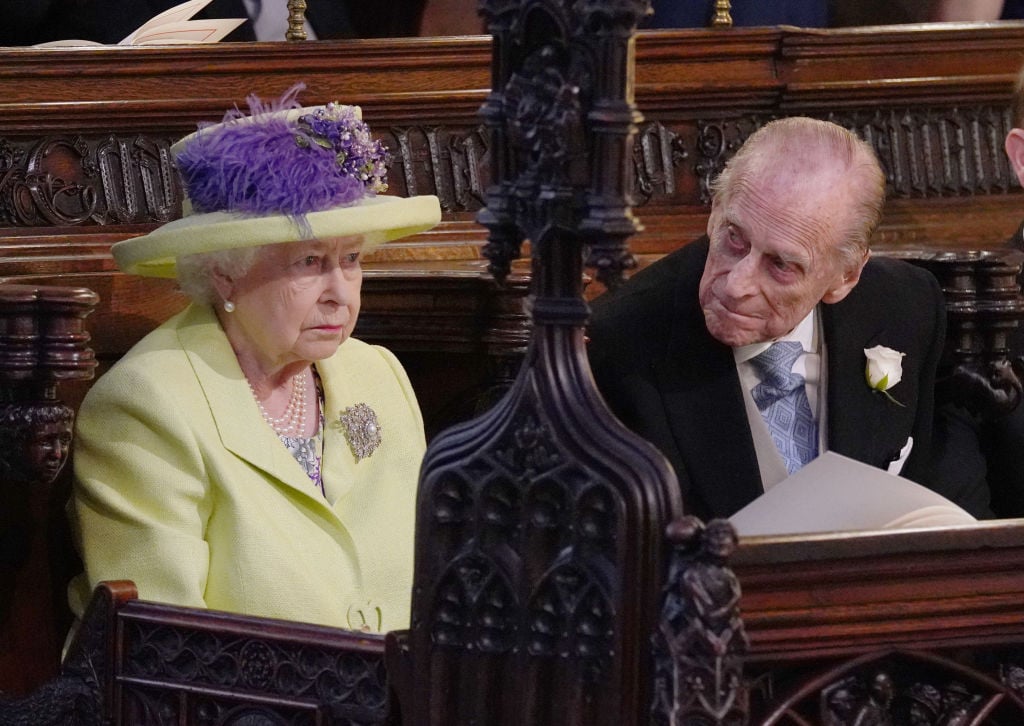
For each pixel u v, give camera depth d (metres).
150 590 8.55
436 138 12.38
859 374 9.58
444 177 12.41
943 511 6.42
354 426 9.63
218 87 11.58
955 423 10.62
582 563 4.91
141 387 8.80
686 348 9.20
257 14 13.23
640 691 4.84
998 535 5.26
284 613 8.73
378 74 12.10
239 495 8.80
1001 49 13.95
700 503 9.12
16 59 10.88
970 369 10.49
